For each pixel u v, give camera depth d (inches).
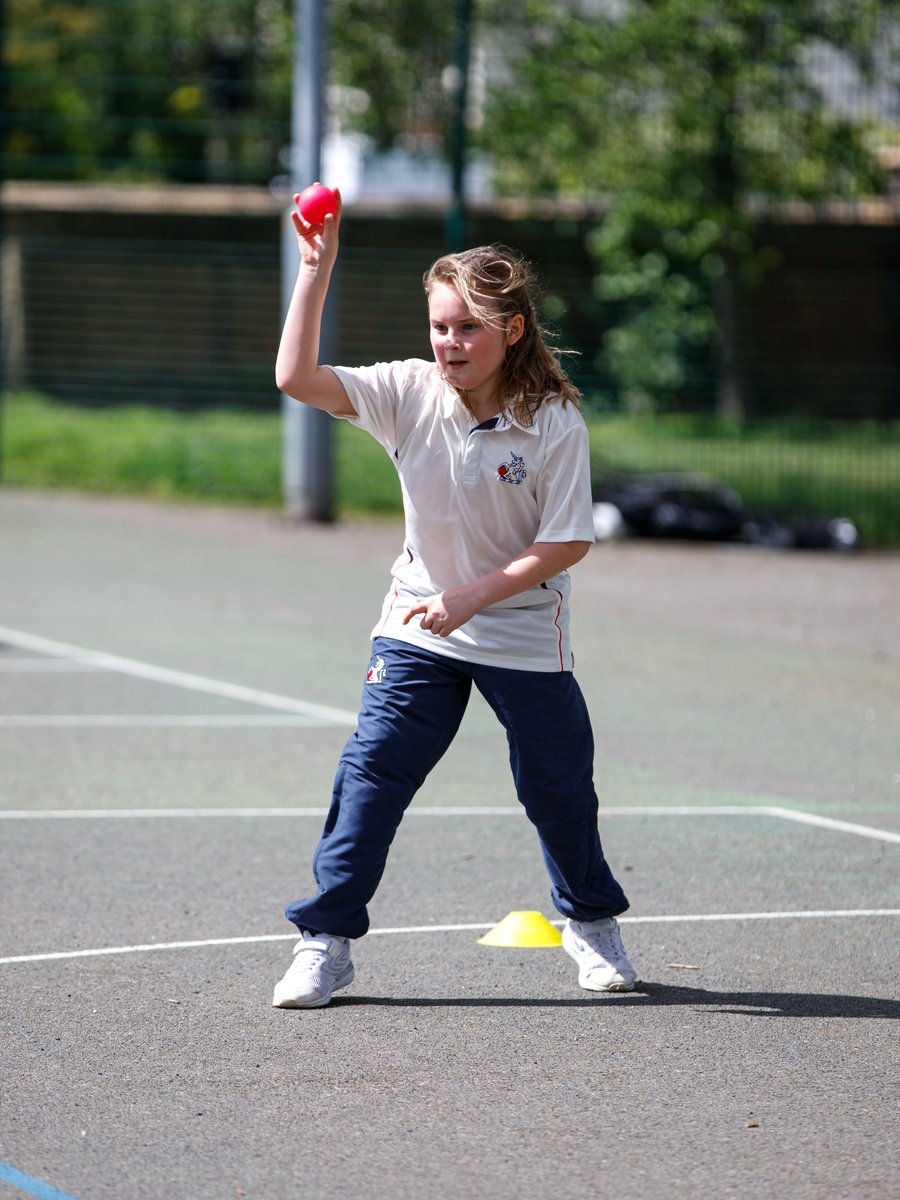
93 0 3009.4
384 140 2785.4
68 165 2787.9
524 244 2370.8
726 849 592.4
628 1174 326.3
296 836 596.1
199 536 1515.7
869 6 2285.9
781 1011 424.8
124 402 1889.8
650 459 1950.1
